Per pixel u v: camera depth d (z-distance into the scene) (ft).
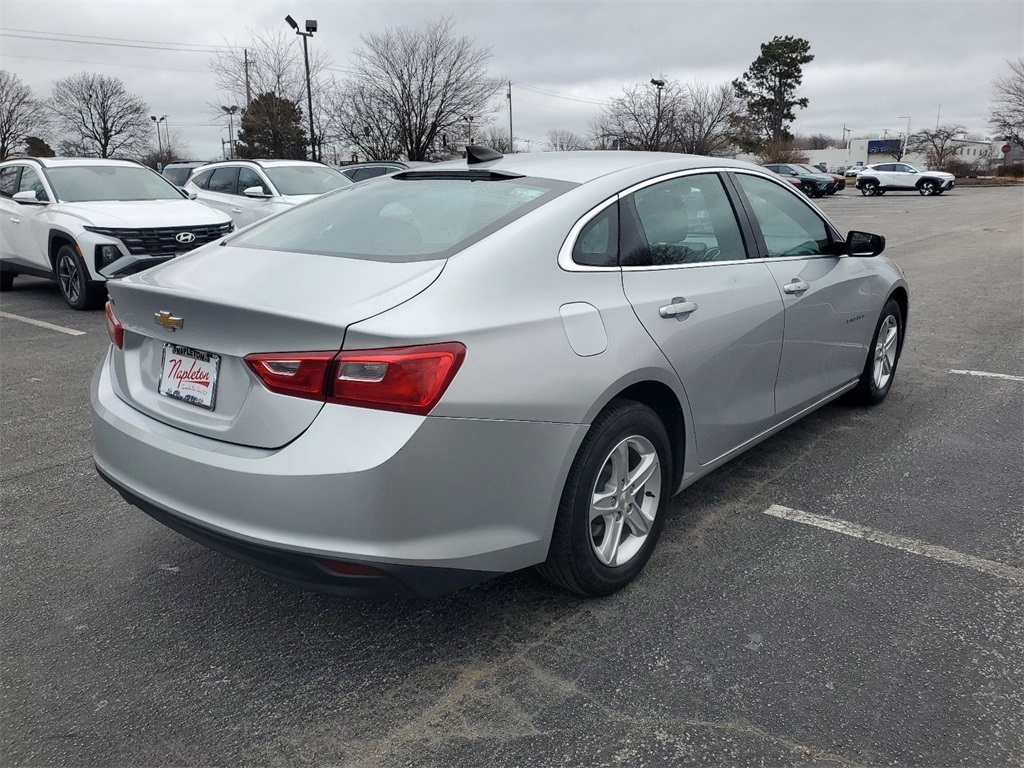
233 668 8.67
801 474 13.56
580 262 9.18
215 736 7.66
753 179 12.77
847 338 14.71
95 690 8.32
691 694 8.09
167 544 11.43
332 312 7.63
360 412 7.39
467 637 9.14
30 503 12.80
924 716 7.72
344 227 9.89
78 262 28.99
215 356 8.28
